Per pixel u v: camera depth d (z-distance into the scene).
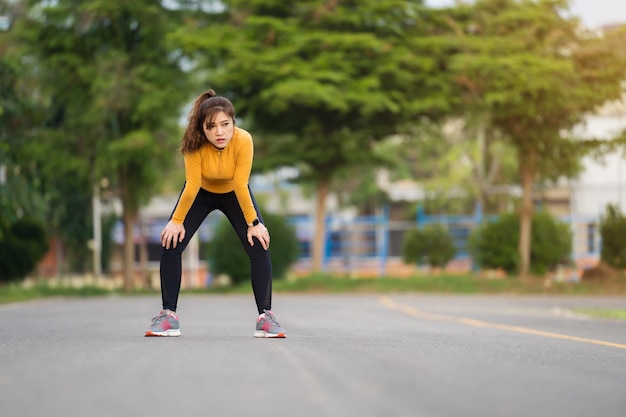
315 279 35.19
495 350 7.75
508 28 33.53
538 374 5.88
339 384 5.00
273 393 4.63
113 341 7.80
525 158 34.16
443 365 6.08
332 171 36.50
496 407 4.44
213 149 7.96
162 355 6.33
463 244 52.38
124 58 35.91
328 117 35.69
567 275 43.56
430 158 58.72
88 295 34.34
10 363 6.02
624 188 48.78
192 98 36.66
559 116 33.16
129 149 35.56
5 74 32.22
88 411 4.17
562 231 36.06
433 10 34.66
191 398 4.48
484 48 32.22
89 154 37.50
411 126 36.69
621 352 8.51
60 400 4.49
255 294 8.52
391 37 34.41
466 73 32.59
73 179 38.62
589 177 53.47
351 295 32.84
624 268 34.62
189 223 8.31
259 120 36.09
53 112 37.88
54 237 48.56
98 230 45.59
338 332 11.23
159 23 36.69
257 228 8.31
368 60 33.94
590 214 53.53
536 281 33.91
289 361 5.99
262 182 61.59
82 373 5.42
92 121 36.00
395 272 55.22
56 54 36.38
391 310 20.80
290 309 21.02
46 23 36.62
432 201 54.91
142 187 38.16
